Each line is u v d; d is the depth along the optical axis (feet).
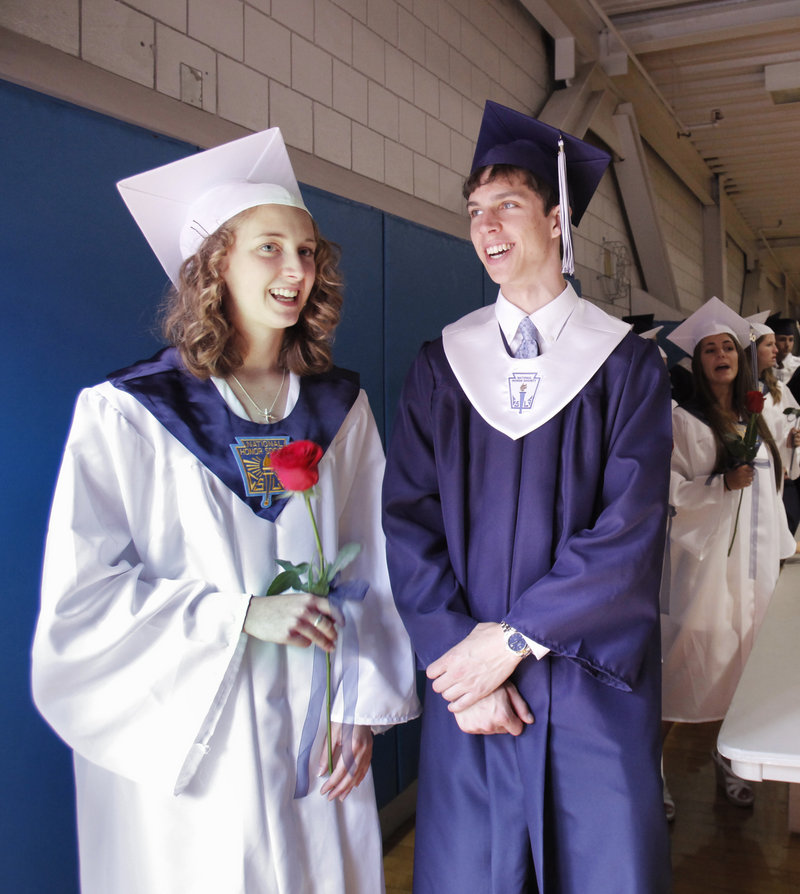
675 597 9.71
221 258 4.28
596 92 16.58
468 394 4.85
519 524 4.62
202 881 3.97
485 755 4.70
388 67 9.91
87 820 4.25
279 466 3.92
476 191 4.99
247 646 4.11
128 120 5.68
